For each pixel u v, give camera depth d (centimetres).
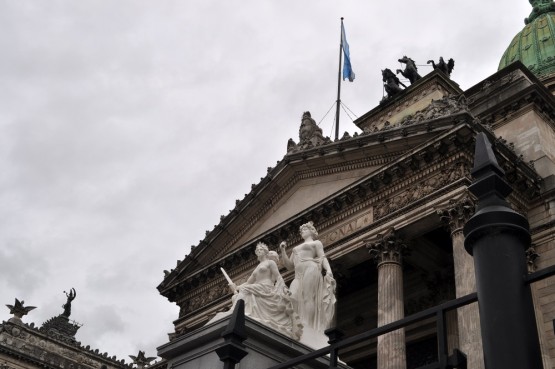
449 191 3244
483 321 518
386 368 3036
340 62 5184
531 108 4034
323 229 3912
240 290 1391
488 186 575
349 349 4228
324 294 1557
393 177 3581
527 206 3547
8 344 6050
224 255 4644
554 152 3972
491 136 3334
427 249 3816
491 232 543
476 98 4419
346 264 3703
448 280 3844
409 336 3897
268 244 4269
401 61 5525
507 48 7350
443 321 600
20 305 6284
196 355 1156
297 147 4366
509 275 522
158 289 5231
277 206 4491
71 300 7481
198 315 4788
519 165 3475
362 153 3897
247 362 1109
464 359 575
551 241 3375
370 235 3538
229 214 4756
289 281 3828
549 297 3231
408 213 3397
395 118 5194
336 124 4912
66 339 6750
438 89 5006
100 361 6775
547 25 7081
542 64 6594
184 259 5081
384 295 3288
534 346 494
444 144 3334
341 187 4016
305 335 1405
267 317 1340
